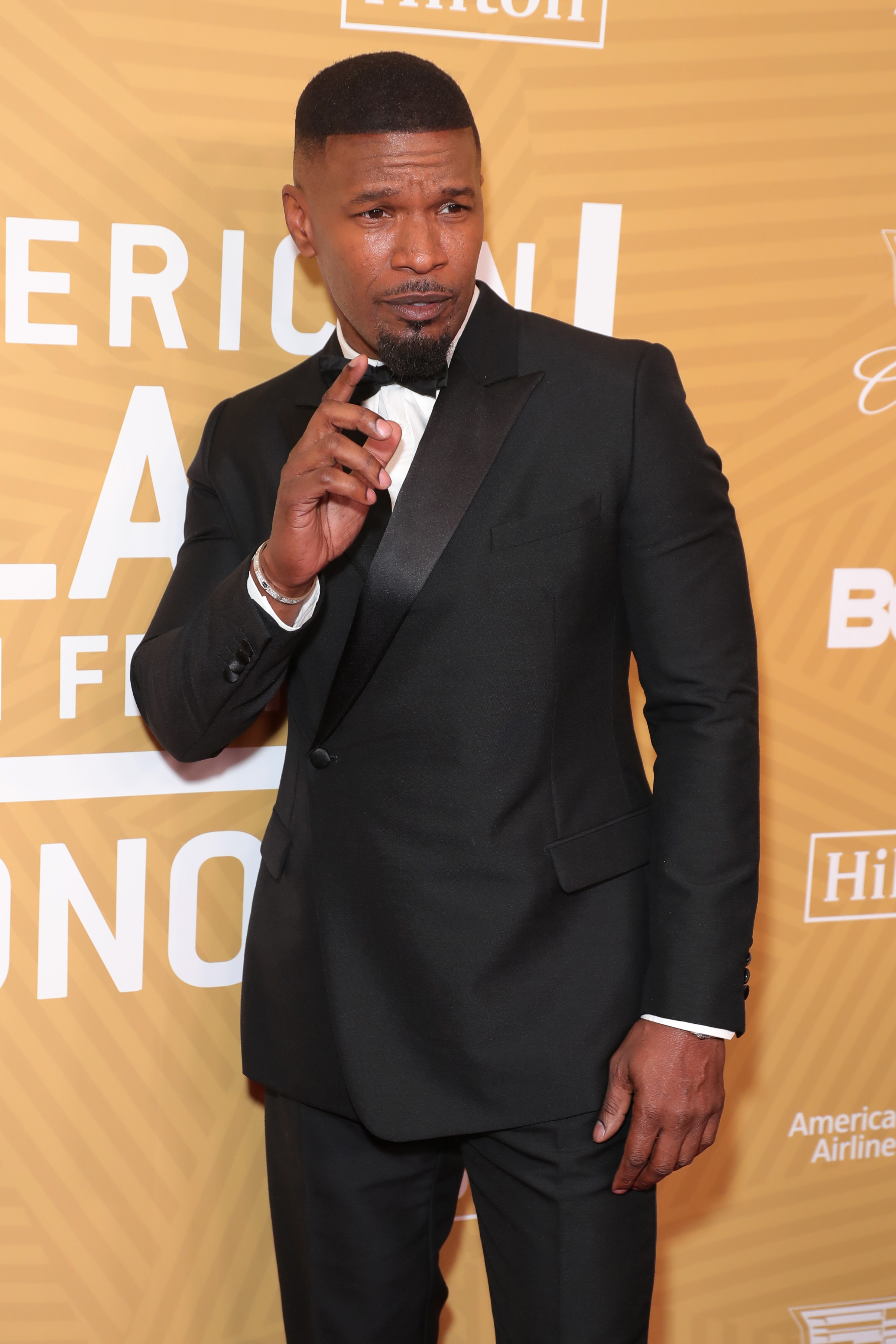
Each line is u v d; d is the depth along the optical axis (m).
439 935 1.23
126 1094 1.65
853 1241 1.92
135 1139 1.66
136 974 1.63
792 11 1.61
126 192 1.47
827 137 1.65
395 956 1.25
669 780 1.22
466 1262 1.79
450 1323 1.80
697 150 1.61
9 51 1.41
